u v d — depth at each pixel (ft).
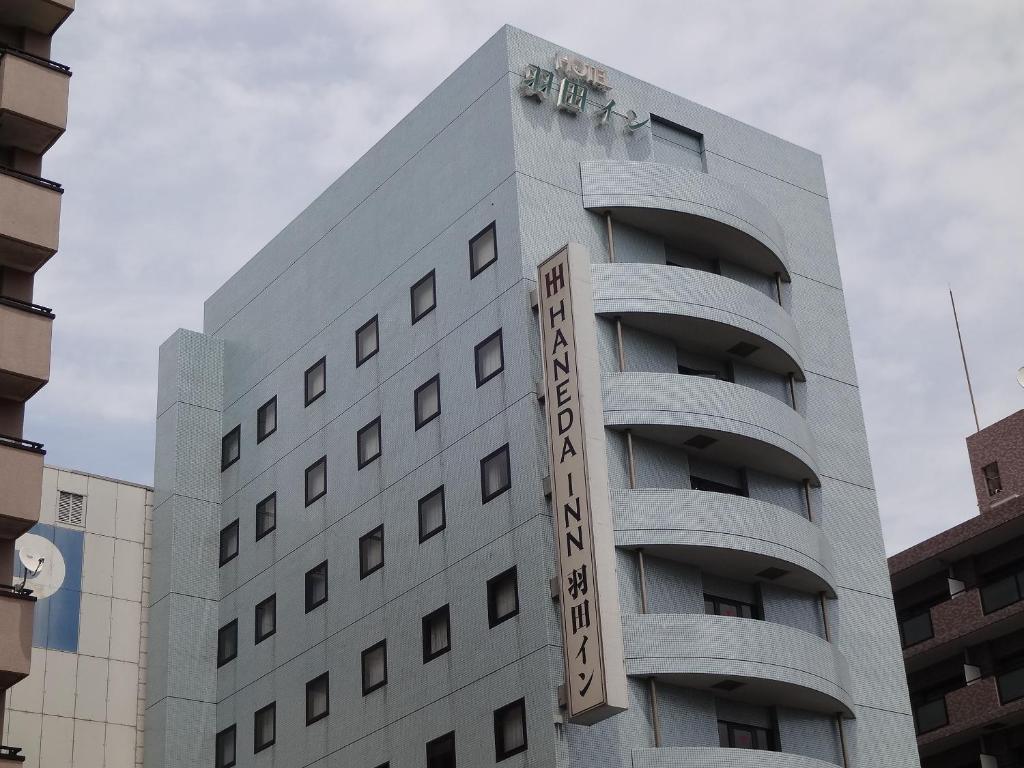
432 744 164.96
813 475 181.47
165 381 220.84
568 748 150.00
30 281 143.02
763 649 160.45
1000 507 222.89
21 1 148.05
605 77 189.47
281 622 194.70
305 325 208.13
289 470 202.28
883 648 179.83
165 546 207.82
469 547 168.45
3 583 131.44
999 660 224.33
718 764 153.28
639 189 179.73
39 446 134.82
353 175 207.41
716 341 178.81
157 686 199.52
